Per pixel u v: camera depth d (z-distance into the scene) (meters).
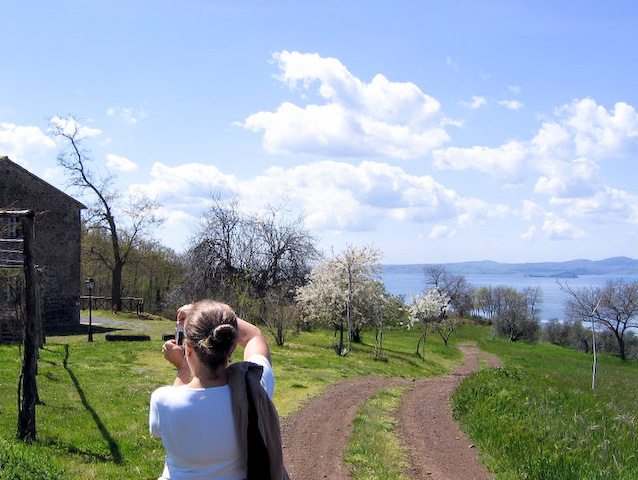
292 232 49.09
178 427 2.30
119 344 27.23
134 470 9.60
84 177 48.66
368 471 10.35
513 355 53.44
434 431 14.03
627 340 70.88
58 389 16.09
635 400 21.02
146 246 61.16
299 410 15.88
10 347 22.69
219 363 2.38
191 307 2.59
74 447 10.64
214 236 47.81
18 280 15.37
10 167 33.47
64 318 37.06
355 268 40.84
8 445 9.07
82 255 55.12
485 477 10.25
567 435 11.86
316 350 36.06
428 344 57.25
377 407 16.78
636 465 10.27
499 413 14.29
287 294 46.59
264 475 2.32
